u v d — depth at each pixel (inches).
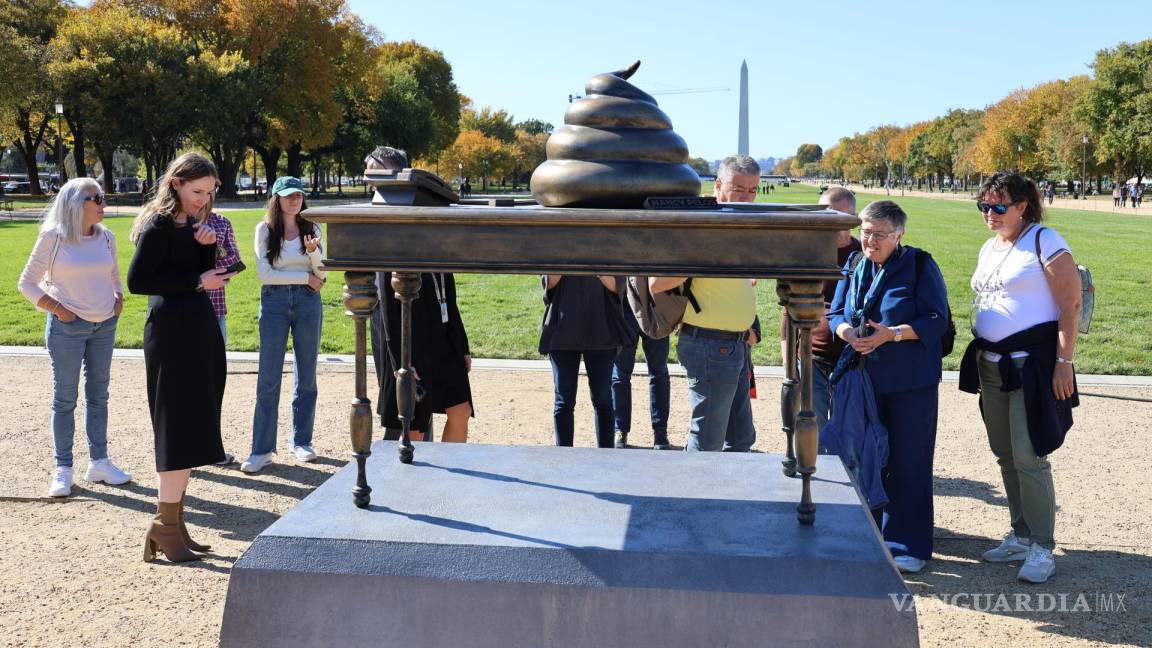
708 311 182.7
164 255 175.0
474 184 5369.1
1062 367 174.1
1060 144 3521.2
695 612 107.3
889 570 107.9
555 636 109.7
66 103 2215.8
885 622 105.3
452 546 113.5
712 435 187.5
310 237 242.7
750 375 220.2
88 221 222.7
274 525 120.5
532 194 130.8
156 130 2235.5
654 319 183.3
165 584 173.5
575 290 215.3
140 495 227.9
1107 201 3208.7
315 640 113.2
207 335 180.4
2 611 160.6
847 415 181.2
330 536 116.6
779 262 108.0
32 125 2536.9
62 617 158.6
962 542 200.1
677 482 138.1
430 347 197.8
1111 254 979.3
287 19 2434.8
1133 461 260.4
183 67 2252.7
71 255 221.3
